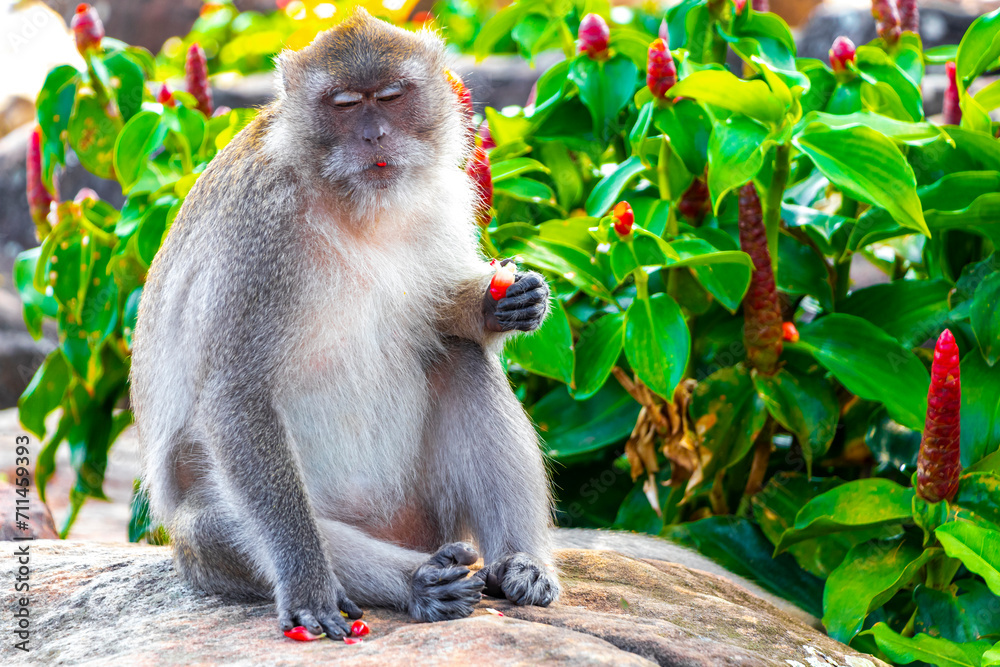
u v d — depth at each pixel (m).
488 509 4.53
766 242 5.43
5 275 14.53
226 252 4.15
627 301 6.04
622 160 6.52
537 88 6.52
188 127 6.77
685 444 5.64
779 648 3.96
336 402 4.34
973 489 4.86
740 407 5.65
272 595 4.23
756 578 5.60
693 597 4.48
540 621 3.88
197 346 4.21
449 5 11.26
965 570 5.47
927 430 4.73
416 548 4.76
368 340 4.36
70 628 4.15
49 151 6.91
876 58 6.17
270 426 3.99
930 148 5.71
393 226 4.54
